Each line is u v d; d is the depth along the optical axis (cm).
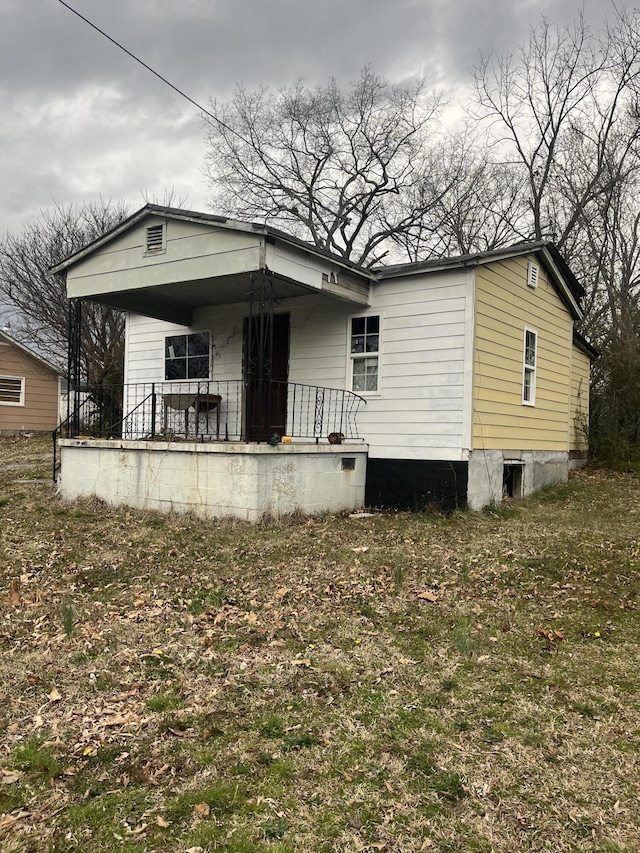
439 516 945
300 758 301
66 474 1048
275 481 850
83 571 623
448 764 298
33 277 2678
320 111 2934
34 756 298
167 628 478
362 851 238
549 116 2464
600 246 2295
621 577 635
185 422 1195
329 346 1091
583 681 398
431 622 501
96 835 245
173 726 330
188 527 809
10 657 419
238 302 1176
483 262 959
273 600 543
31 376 2362
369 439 1041
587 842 245
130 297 1123
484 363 989
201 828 249
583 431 1772
